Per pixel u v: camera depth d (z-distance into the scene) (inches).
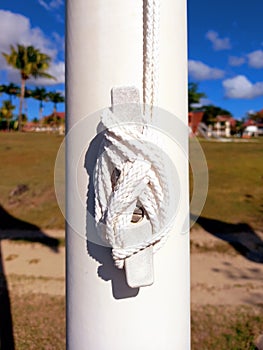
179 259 23.9
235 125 871.7
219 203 229.6
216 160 278.7
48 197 248.1
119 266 19.6
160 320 23.4
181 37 23.5
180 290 24.5
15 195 249.0
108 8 21.5
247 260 161.2
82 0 22.5
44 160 286.8
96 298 23.1
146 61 21.1
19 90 818.8
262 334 99.7
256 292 127.1
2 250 180.1
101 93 22.0
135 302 22.8
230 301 120.2
